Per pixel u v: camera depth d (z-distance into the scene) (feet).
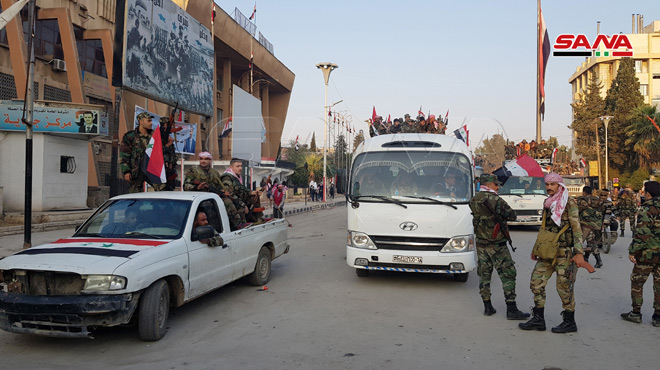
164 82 59.26
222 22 105.70
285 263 33.86
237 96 63.67
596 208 33.40
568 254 18.22
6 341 17.06
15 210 50.80
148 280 16.33
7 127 50.01
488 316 20.62
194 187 25.07
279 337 17.44
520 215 55.93
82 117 51.80
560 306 22.54
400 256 24.91
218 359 15.21
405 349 16.21
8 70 62.03
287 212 88.17
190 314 20.53
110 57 72.08
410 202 25.26
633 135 177.99
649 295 24.99
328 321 19.53
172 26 61.67
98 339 17.24
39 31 67.92
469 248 24.93
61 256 16.29
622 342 17.24
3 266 16.03
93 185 65.77
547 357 15.58
